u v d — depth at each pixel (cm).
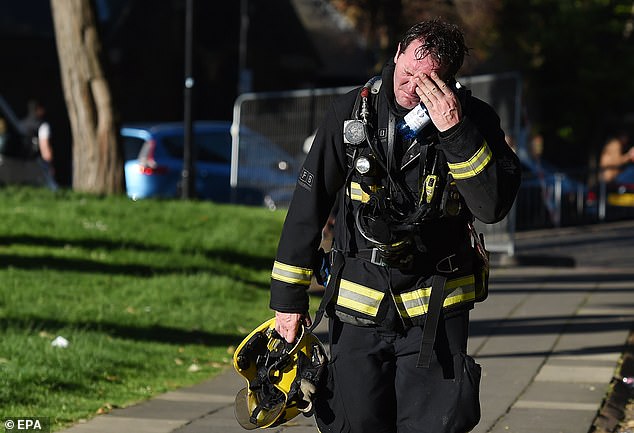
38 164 4416
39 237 2819
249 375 1025
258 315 2420
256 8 7856
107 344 1958
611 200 4525
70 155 6738
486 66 7406
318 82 8662
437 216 930
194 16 3994
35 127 5128
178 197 4350
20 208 3155
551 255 3603
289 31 8138
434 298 940
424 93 902
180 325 2220
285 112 4366
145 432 1450
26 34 6638
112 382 1747
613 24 7269
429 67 911
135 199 3512
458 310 951
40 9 6794
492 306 2577
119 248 2834
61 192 3550
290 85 8244
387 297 948
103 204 3328
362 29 6725
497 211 911
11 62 6625
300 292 972
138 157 4431
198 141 4544
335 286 962
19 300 2230
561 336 2189
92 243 2848
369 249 955
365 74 8350
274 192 4366
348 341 961
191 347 2061
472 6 6606
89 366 1781
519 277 3152
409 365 951
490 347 2075
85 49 3728
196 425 1495
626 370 1883
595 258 3706
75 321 2122
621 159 6222
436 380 945
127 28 7094
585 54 7294
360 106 952
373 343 959
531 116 7519
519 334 2211
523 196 4244
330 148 959
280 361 997
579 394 1683
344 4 6744
